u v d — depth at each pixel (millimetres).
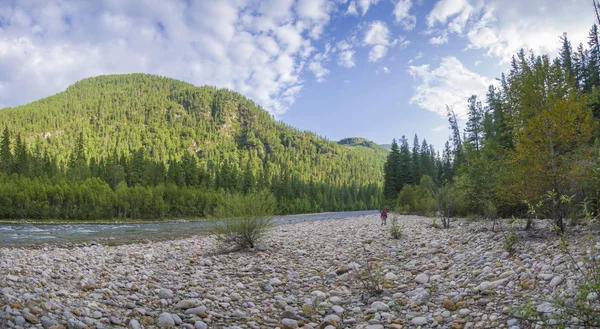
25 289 5965
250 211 14086
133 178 80625
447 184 24375
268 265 10734
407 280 8109
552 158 10211
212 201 73812
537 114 10820
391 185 67250
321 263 11039
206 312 6125
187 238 23688
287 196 104125
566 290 5059
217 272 9656
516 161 11516
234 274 9562
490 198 15609
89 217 55906
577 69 41125
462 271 7996
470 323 4945
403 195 52594
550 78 10953
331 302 6973
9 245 19281
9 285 6000
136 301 6586
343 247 14211
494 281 6570
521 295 5570
